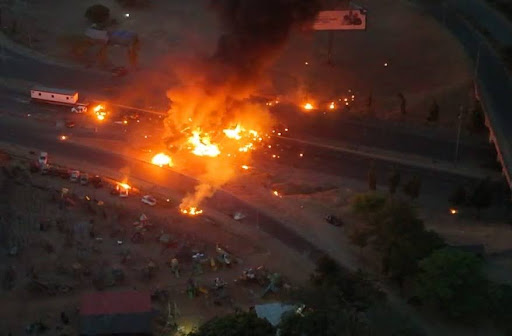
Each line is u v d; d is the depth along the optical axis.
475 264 109.12
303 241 125.00
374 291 108.00
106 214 128.75
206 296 112.31
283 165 149.38
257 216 130.75
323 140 158.62
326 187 143.12
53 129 155.88
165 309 109.88
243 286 114.81
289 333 95.69
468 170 151.50
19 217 126.25
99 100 168.50
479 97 166.25
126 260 118.44
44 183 136.75
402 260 113.00
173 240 123.25
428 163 153.25
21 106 164.12
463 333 106.38
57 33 197.75
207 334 94.50
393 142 159.62
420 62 190.75
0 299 110.44
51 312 108.62
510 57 187.50
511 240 126.00
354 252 122.31
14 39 191.75
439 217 135.88
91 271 115.94
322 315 97.56
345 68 188.88
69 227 124.88
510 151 146.75
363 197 126.50
